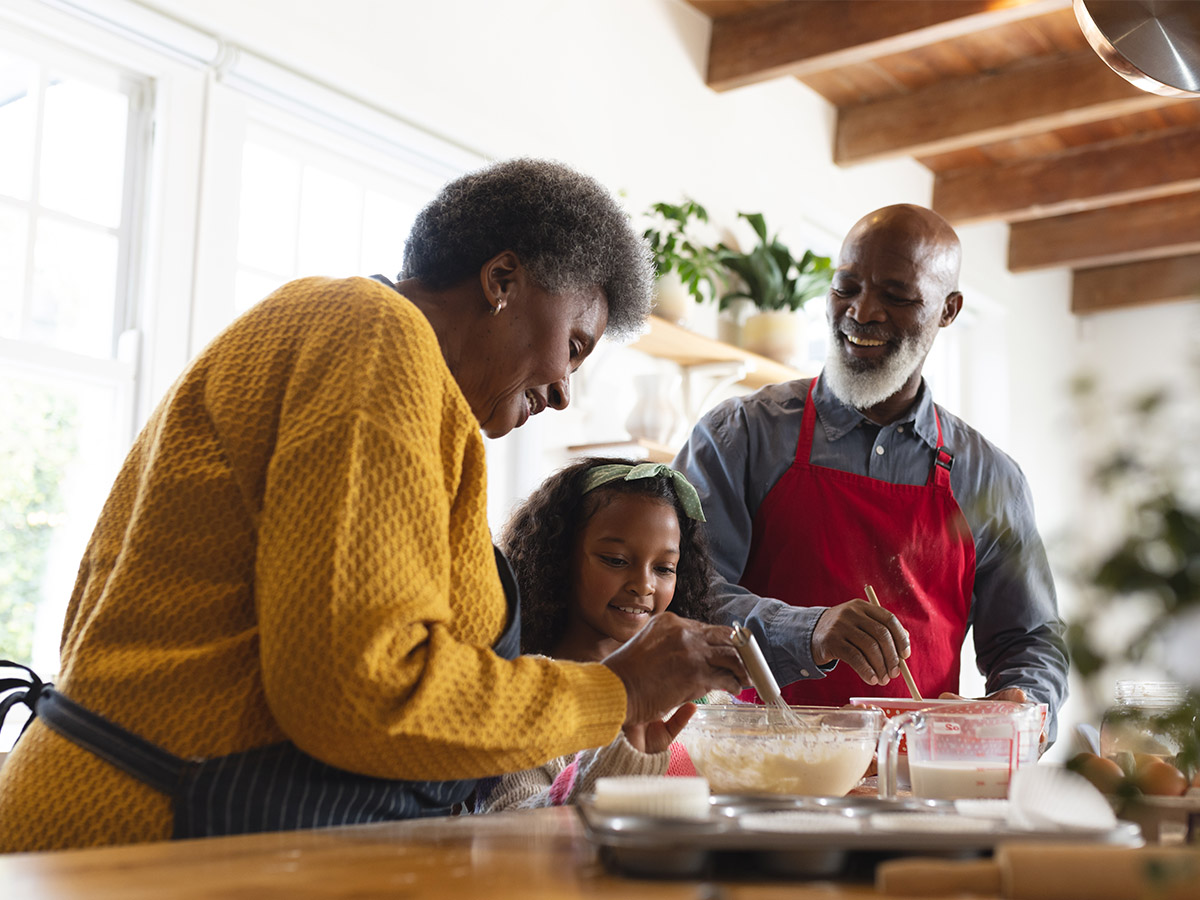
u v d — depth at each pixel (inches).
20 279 104.0
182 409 36.0
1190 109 197.9
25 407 105.3
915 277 80.9
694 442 86.8
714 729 41.8
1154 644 17.7
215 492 34.4
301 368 34.2
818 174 193.8
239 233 119.3
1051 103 180.9
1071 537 18.1
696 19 169.6
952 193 225.1
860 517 82.1
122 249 110.5
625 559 69.2
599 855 27.7
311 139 124.7
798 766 40.6
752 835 25.6
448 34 133.3
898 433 84.2
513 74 140.7
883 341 81.6
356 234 130.9
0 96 103.8
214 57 112.3
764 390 88.4
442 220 43.9
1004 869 23.1
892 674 61.6
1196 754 19.7
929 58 183.9
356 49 123.3
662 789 29.0
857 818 29.0
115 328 110.0
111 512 38.8
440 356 36.3
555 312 44.4
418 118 129.3
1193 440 17.6
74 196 108.1
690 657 36.8
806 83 191.6
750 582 84.6
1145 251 229.3
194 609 33.9
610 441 146.8
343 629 30.0
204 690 33.2
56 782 33.1
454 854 28.3
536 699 32.9
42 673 104.8
